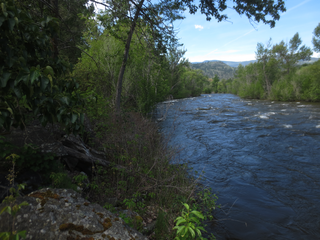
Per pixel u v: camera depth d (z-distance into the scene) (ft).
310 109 68.33
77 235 5.83
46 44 8.00
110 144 19.72
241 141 35.12
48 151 11.34
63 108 7.42
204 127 46.24
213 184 19.92
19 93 6.53
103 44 39.34
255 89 135.64
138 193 13.74
